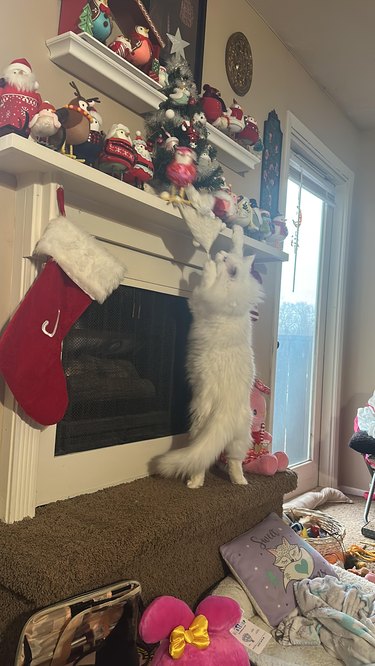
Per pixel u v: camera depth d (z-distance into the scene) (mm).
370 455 2785
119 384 1561
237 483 1641
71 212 1317
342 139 3213
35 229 1214
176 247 1701
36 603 1021
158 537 1246
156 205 1397
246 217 1776
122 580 1171
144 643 1263
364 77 2771
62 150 1215
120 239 1474
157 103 1551
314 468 3264
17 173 1228
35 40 1292
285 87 2529
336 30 2367
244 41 2168
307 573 1562
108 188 1243
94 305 1462
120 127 1325
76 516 1270
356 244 3467
